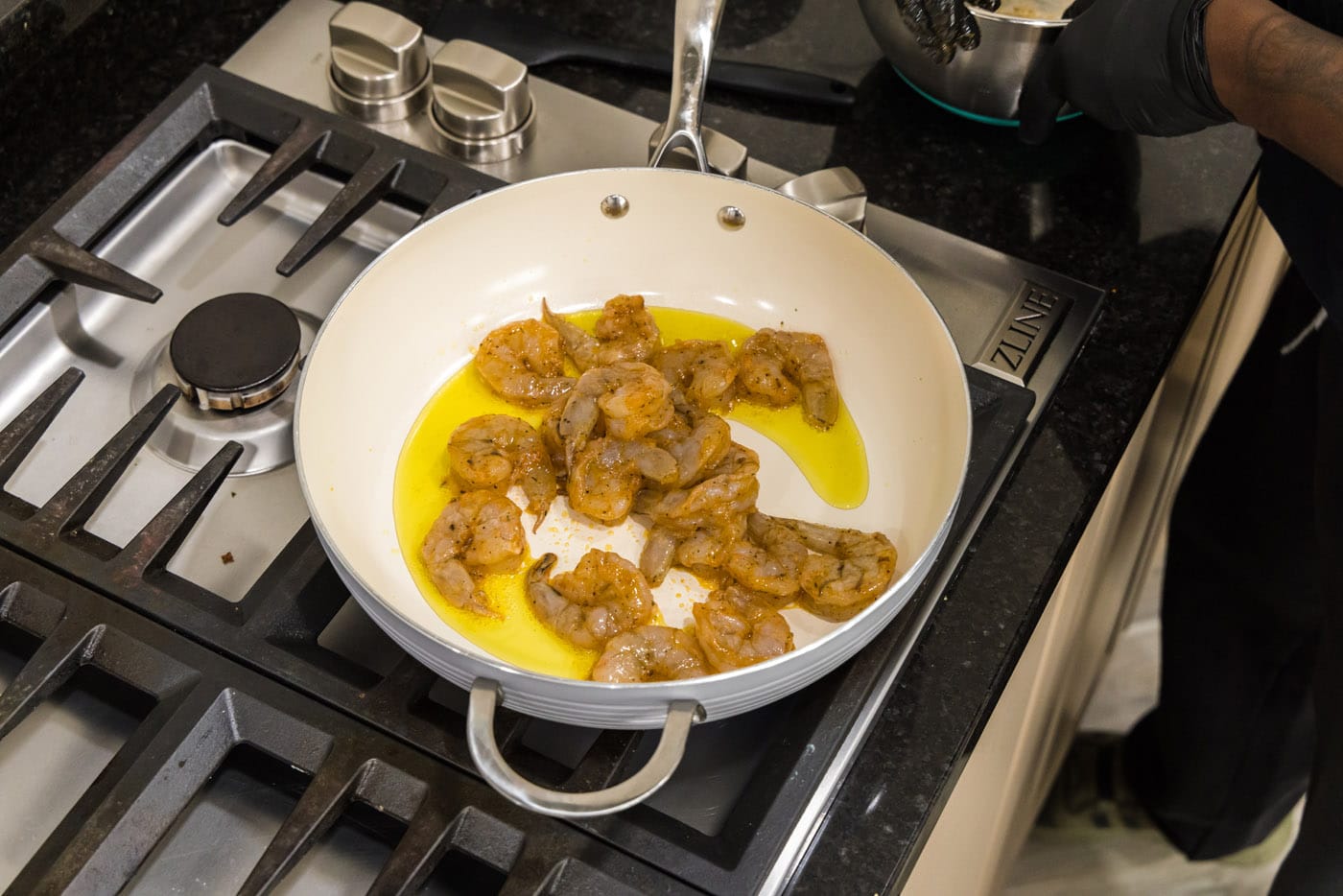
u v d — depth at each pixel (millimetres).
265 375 887
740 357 916
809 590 777
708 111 1130
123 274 929
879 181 1085
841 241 892
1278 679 1496
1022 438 896
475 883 716
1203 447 1468
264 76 1090
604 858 690
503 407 906
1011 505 879
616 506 816
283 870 681
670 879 685
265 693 741
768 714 788
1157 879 1749
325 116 1028
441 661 671
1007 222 1061
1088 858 1762
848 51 1181
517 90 1022
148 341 972
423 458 875
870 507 854
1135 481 1174
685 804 754
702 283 953
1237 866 1761
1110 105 964
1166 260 1039
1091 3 1025
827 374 888
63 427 921
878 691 768
